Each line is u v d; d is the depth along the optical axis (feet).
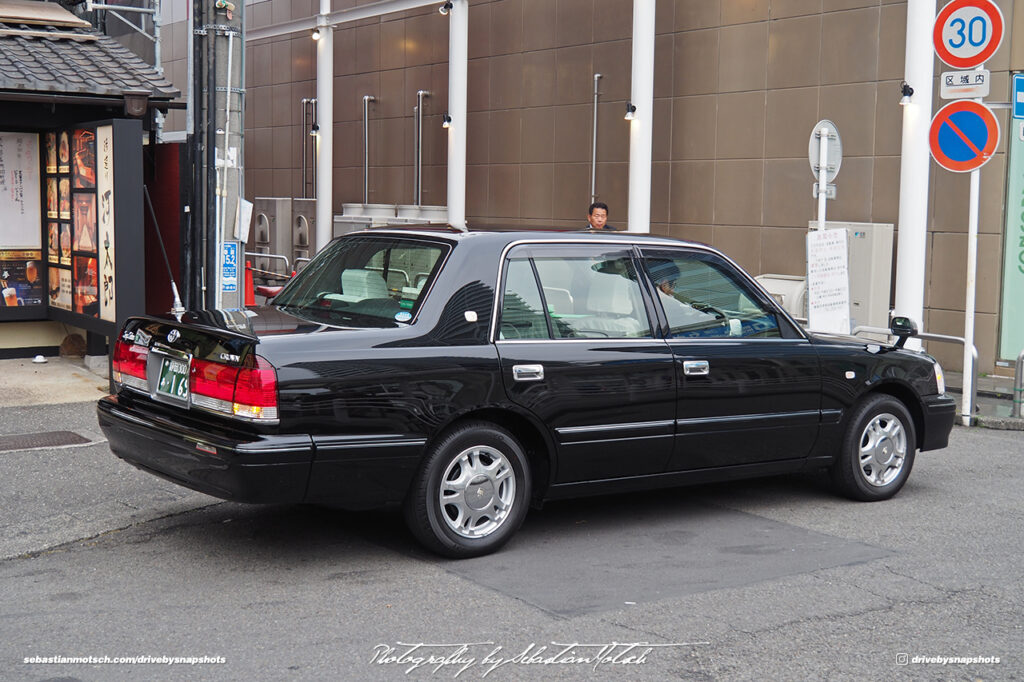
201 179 31.99
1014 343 40.11
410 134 63.77
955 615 16.75
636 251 21.22
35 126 38.01
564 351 19.58
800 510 22.99
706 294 21.81
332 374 17.47
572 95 53.26
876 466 23.73
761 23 45.42
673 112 49.01
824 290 33.86
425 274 19.35
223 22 31.53
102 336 39.09
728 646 15.35
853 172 42.75
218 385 17.70
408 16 63.31
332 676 14.15
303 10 71.92
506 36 56.70
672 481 21.20
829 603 17.20
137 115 37.93
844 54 42.75
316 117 69.62
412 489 18.43
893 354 23.91
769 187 45.52
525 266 19.85
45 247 39.88
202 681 13.93
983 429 32.89
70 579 17.97
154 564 18.75
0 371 37.29
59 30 41.73
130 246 33.55
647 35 43.45
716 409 21.22
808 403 22.47
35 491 23.11
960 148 32.81
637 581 18.13
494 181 58.03
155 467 18.92
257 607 16.67
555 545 20.13
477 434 18.83
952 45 32.65
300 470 17.16
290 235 67.31
